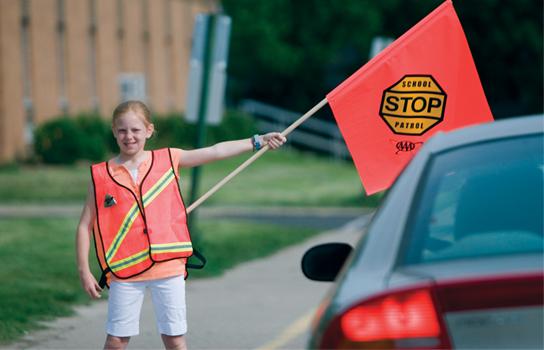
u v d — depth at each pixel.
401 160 8.48
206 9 59.59
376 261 4.34
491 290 3.85
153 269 7.52
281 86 66.50
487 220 4.61
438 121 8.53
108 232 7.54
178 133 48.34
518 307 3.85
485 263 4.19
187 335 11.38
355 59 69.81
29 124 41.56
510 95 69.31
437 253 4.38
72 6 44.62
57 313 12.59
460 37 8.58
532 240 4.48
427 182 4.79
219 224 24.23
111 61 47.75
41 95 42.25
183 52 56.25
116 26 48.22
